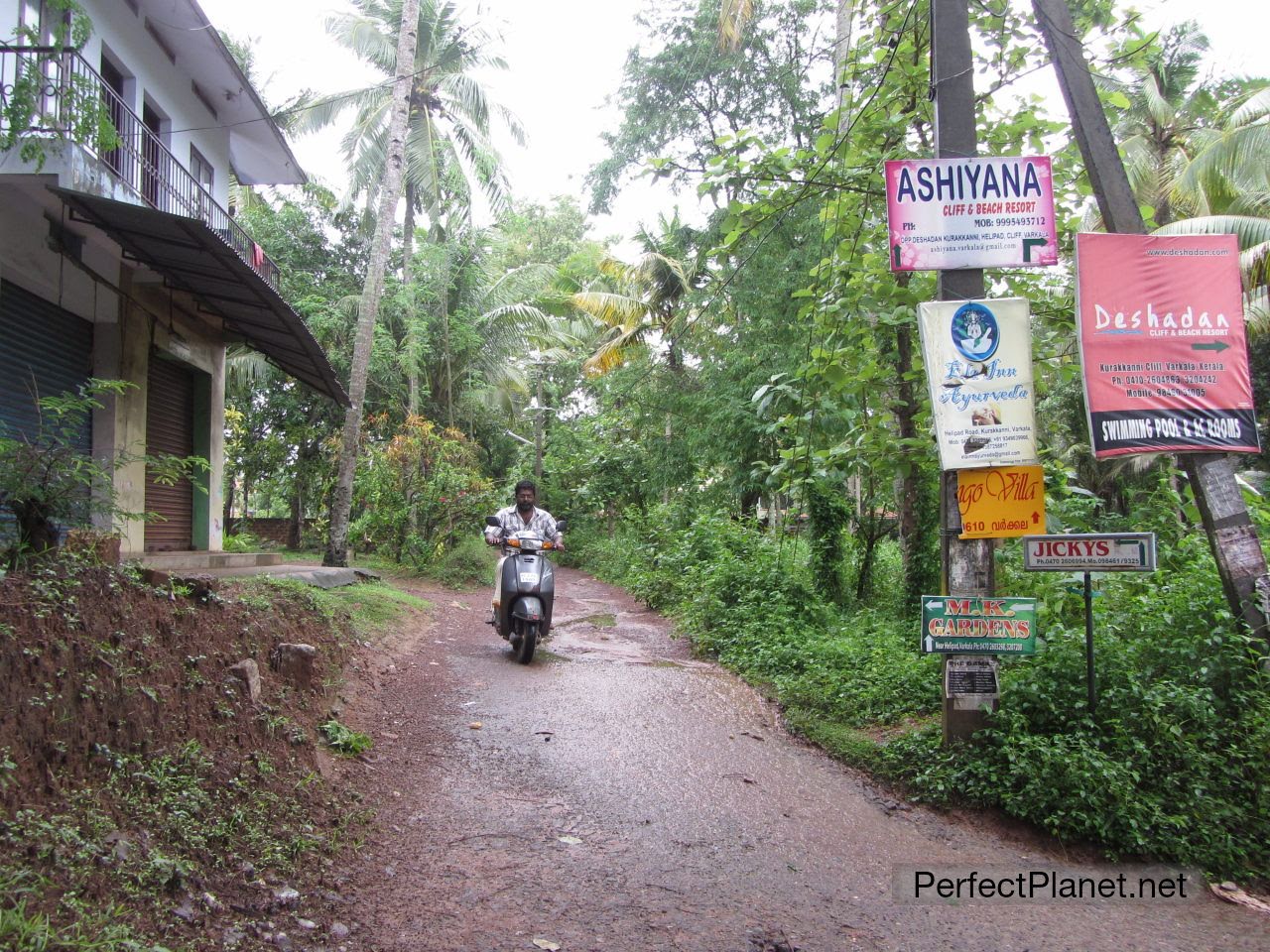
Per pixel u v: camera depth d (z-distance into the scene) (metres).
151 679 4.04
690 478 19.31
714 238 17.38
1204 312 5.48
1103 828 4.52
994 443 5.45
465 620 11.20
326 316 20.89
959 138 5.79
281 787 4.27
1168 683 5.12
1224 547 5.47
